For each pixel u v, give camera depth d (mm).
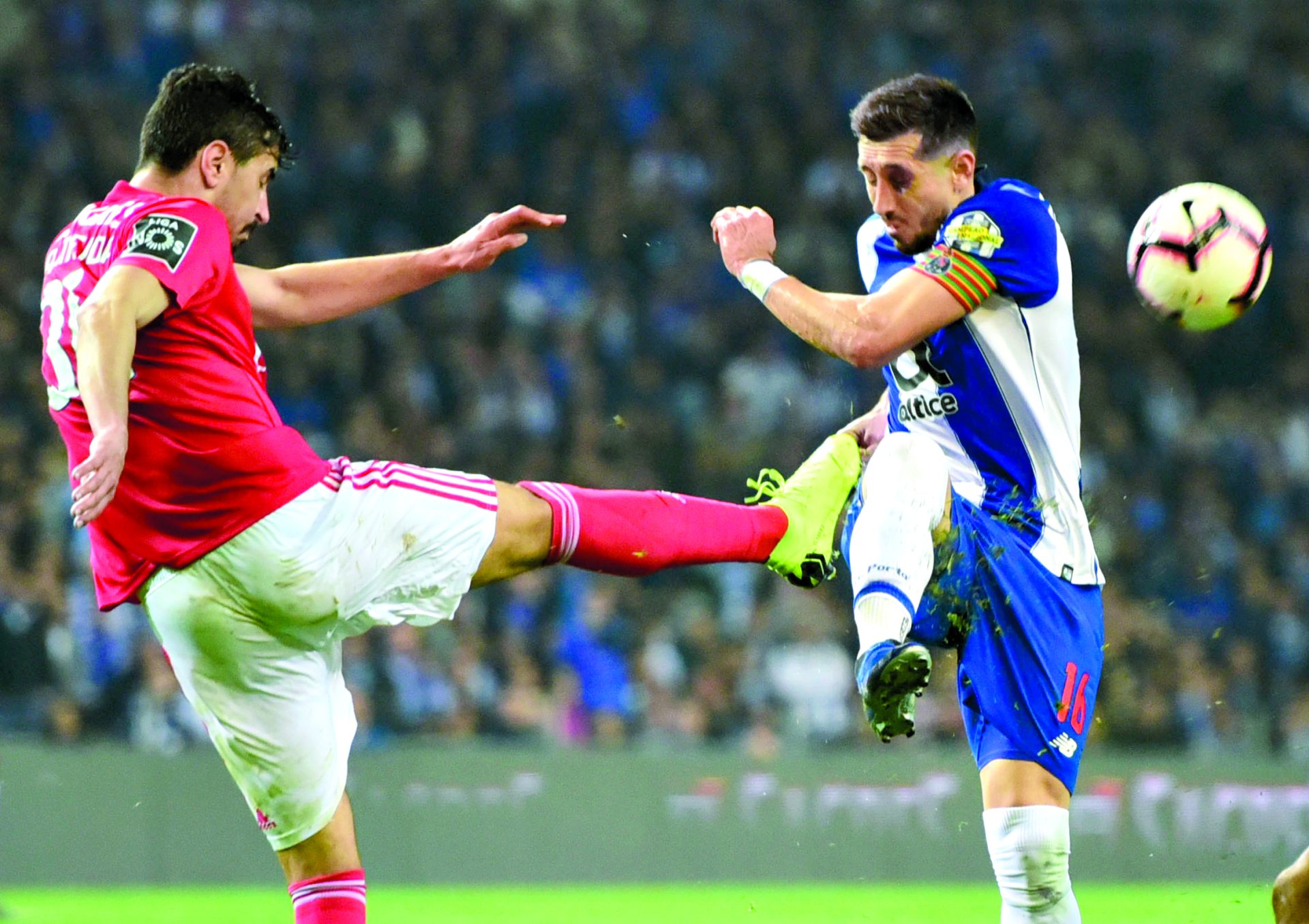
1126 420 21031
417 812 13047
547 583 16391
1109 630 17547
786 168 22766
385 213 20656
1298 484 20844
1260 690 17906
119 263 4770
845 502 5910
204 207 4992
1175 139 24547
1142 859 13727
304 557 5000
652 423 19234
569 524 5410
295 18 21828
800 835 13609
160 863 12508
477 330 19656
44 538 15422
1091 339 21547
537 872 13188
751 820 13562
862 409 20062
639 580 17125
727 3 23781
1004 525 5547
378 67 21688
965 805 13844
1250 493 20516
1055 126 24062
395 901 11859
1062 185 23594
